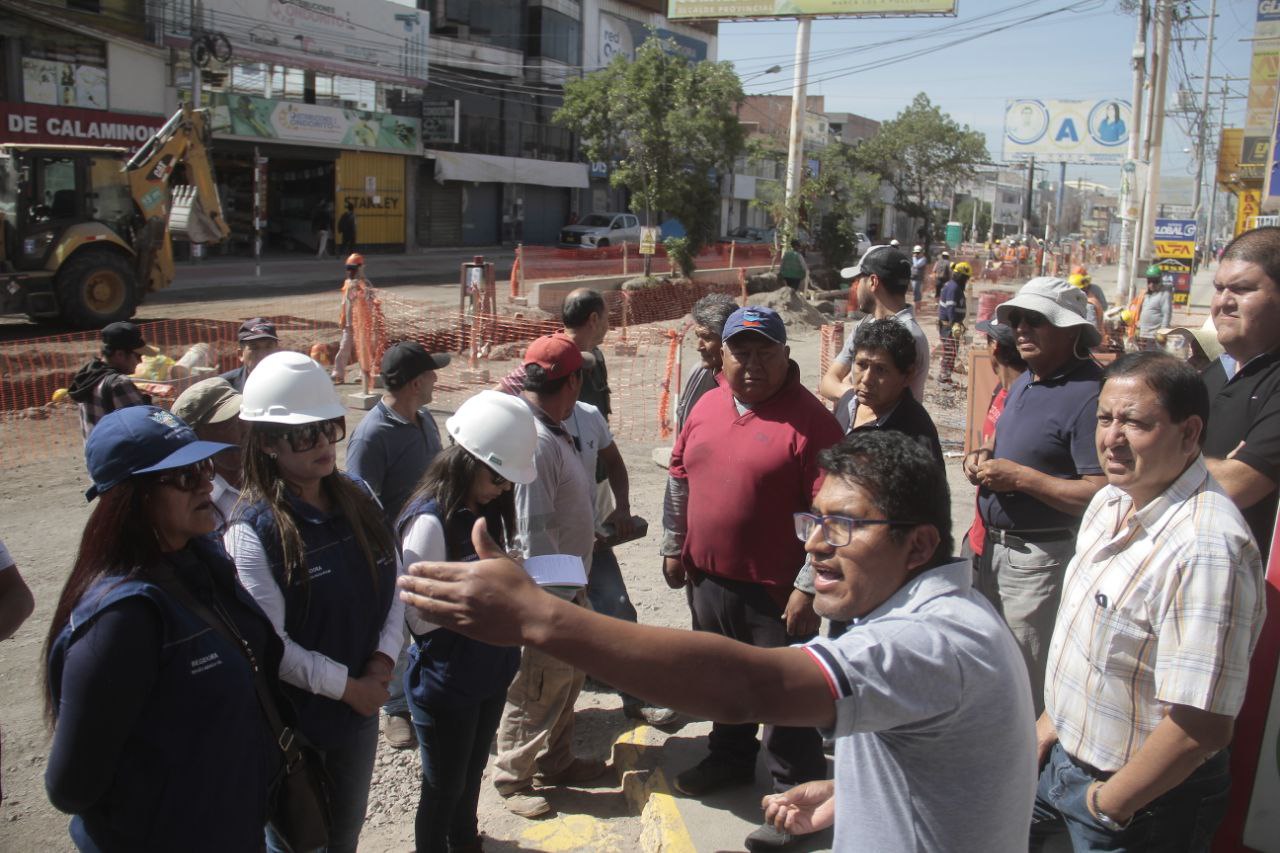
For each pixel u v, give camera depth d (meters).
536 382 3.89
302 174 34.66
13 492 8.30
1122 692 2.40
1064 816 2.59
